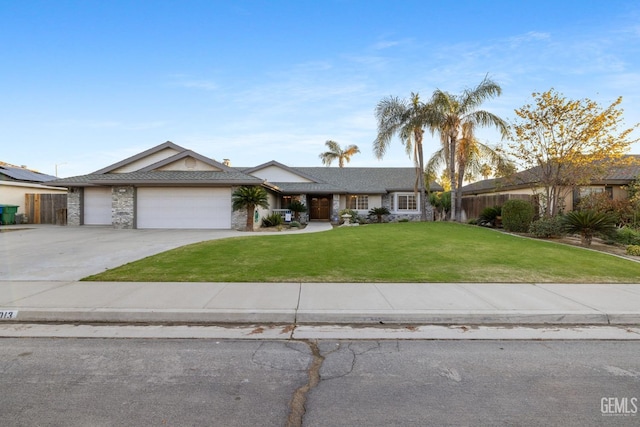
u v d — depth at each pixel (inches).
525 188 809.5
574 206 684.7
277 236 547.8
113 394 125.6
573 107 553.0
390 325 199.9
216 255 374.0
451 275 292.7
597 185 707.4
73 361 152.5
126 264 331.0
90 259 360.2
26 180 954.7
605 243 495.5
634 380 137.9
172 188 711.7
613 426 108.0
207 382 134.8
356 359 156.3
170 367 147.2
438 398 124.0
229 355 159.6
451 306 216.4
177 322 202.1
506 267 322.7
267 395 125.6
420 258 359.9
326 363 152.1
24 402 120.0
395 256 369.7
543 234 546.9
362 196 1053.2
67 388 129.6
